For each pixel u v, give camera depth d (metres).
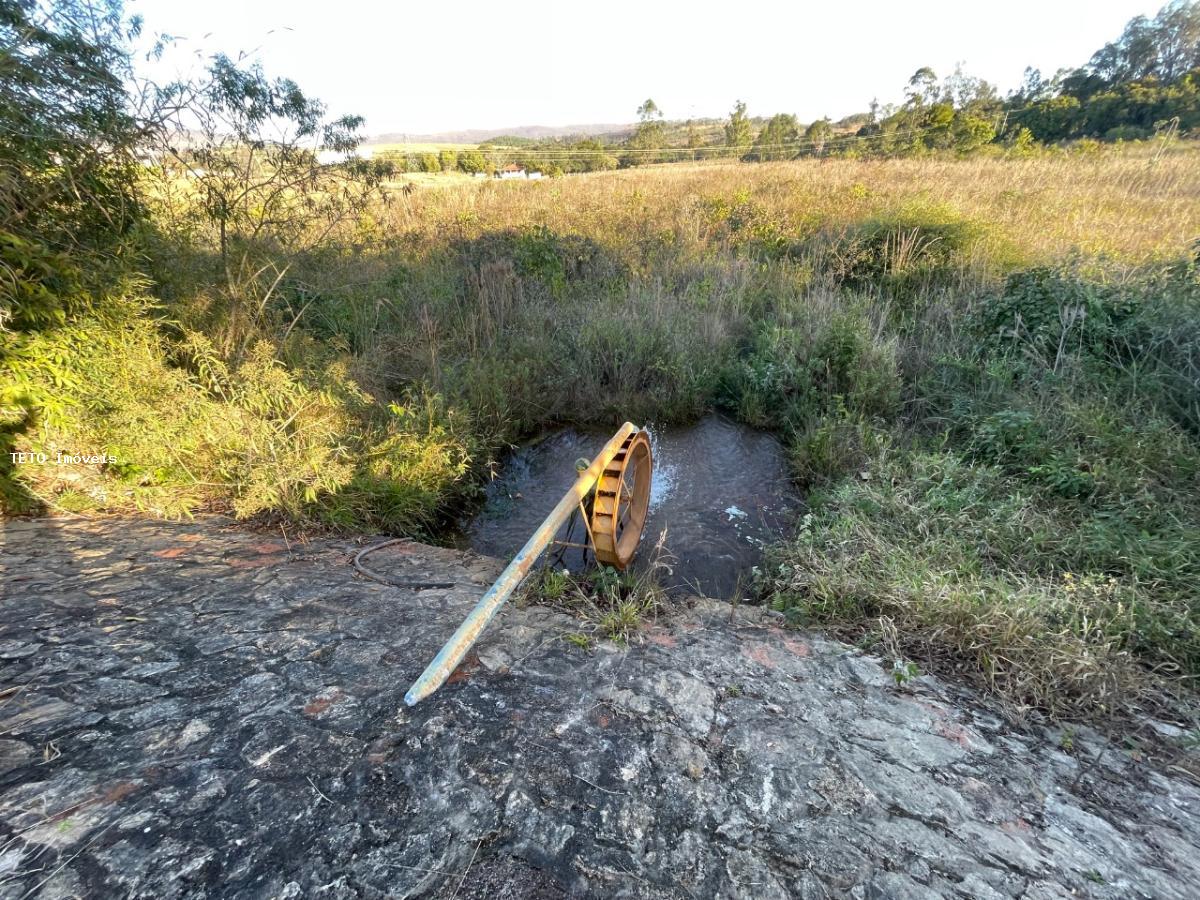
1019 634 2.84
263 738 2.08
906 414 5.93
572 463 5.89
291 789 1.88
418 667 2.53
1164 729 2.44
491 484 5.53
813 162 20.64
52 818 1.69
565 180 19.44
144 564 3.25
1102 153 16.86
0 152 3.76
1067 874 1.78
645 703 2.43
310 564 3.52
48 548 3.28
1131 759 2.30
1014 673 2.71
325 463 4.14
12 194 3.89
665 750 2.18
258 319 5.88
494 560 3.83
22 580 2.92
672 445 6.13
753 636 3.07
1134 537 3.53
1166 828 2.00
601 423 6.66
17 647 2.41
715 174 18.22
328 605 3.02
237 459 4.15
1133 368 4.98
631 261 9.49
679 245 10.05
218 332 5.47
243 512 3.79
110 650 2.47
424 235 10.54
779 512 4.96
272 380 4.23
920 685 2.69
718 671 2.71
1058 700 2.56
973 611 2.96
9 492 3.54
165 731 2.07
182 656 2.50
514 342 7.02
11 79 3.68
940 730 2.41
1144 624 2.86
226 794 1.84
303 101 5.67
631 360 6.96
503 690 2.44
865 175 15.08
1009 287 6.32
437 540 4.67
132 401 3.90
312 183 6.10
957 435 5.40
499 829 1.81
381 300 7.41
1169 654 2.75
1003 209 10.41
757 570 3.97
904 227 8.83
